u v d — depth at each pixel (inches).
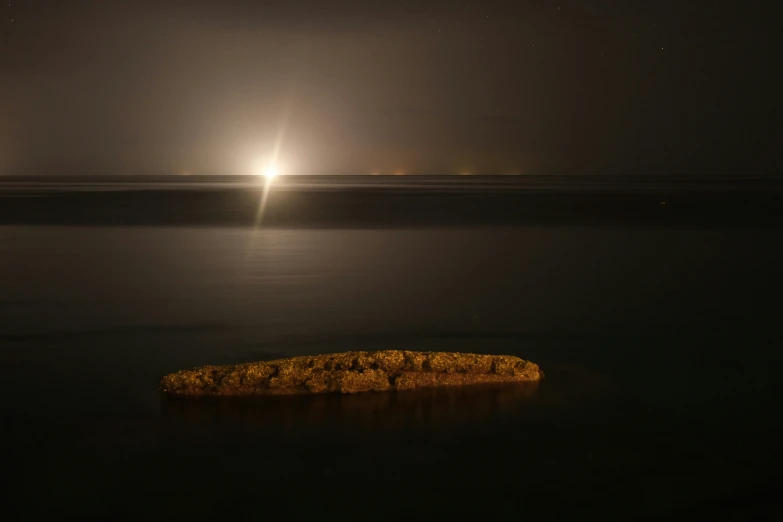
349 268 914.7
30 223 1571.1
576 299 703.1
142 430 359.3
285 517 283.1
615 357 487.8
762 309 653.3
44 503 291.6
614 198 2373.3
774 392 414.6
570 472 317.7
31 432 357.4
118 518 281.7
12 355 493.4
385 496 298.0
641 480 310.5
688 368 462.0
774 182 5142.7
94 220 1637.6
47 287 773.9
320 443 345.1
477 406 391.5
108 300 697.0
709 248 1109.7
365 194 2854.3
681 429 361.7
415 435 354.3
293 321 600.7
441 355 424.5
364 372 410.9
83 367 463.5
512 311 644.1
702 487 304.2
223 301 690.2
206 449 338.6
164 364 470.3
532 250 1099.9
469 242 1209.4
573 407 390.3
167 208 1975.9
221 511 287.0
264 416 377.1
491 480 311.3
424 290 752.3
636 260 986.1
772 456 331.6
